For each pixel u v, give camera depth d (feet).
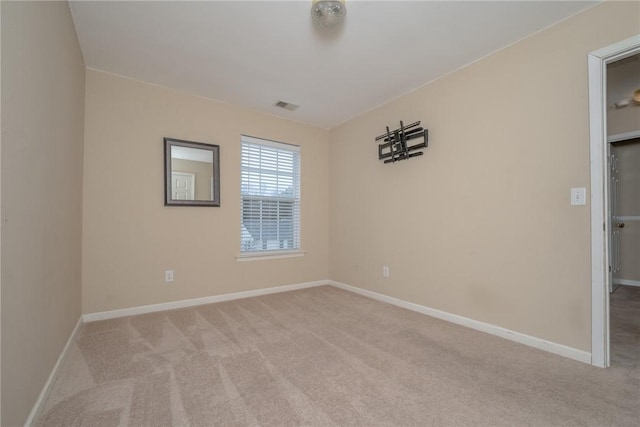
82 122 8.07
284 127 12.57
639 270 12.64
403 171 10.16
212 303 10.48
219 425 4.16
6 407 3.35
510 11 6.15
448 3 5.96
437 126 9.04
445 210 8.75
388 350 6.62
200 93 10.23
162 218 9.65
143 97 9.37
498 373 5.60
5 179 3.30
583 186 6.07
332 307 10.00
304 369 5.75
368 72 8.74
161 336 7.39
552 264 6.51
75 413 4.39
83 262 8.33
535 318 6.77
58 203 5.57
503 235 7.37
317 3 5.58
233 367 5.82
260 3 5.97
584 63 6.07
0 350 3.20
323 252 13.65
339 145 13.25
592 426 4.14
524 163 6.98
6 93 3.31
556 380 5.34
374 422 4.24
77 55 7.16
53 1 5.05
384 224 10.88
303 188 13.10
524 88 7.02
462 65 8.35
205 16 6.36
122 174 8.98
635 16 5.45
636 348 6.62
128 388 5.07
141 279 9.26
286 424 4.19
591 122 5.95
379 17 6.36
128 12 6.23
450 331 7.78
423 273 9.38
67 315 6.43
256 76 9.02
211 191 10.52
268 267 11.98
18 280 3.67
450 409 4.53
